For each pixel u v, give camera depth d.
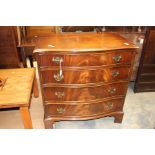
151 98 2.65
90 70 1.68
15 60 2.61
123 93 1.95
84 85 1.76
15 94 1.73
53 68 1.64
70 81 1.73
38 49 1.55
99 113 2.01
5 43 2.46
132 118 2.25
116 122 2.16
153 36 2.33
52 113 1.95
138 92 2.77
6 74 2.09
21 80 1.97
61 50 1.54
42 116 2.27
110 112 2.05
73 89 1.78
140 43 2.57
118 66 1.74
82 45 1.65
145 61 2.50
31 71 2.18
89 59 1.62
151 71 2.60
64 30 2.50
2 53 2.53
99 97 1.89
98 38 1.90
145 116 2.29
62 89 1.78
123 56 1.69
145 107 2.46
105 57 1.64
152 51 2.44
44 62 1.61
